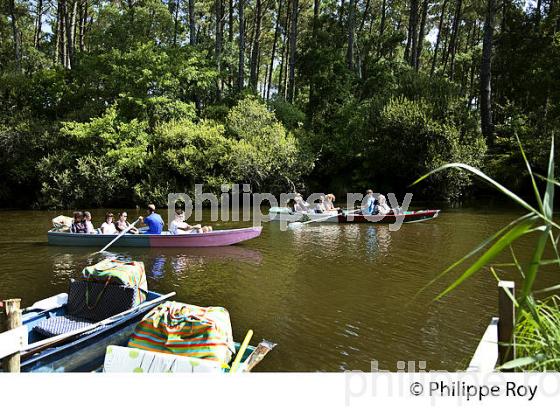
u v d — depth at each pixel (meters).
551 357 3.18
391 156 24.11
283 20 42.19
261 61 49.09
